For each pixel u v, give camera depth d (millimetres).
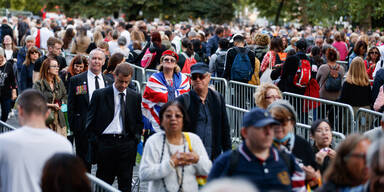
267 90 9875
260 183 6719
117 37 22594
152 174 7973
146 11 72000
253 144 6738
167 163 7914
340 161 6469
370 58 19016
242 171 6758
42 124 7395
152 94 11281
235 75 16484
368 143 6398
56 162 6016
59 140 7395
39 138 7277
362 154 6359
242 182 4199
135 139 10984
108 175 10953
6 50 21141
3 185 7230
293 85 15703
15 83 16875
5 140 7203
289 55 15602
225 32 28562
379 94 13711
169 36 25297
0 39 30828
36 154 7230
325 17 59531
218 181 4289
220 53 18234
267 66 16469
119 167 10906
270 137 6695
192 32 24203
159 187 8156
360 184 6426
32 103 7312
